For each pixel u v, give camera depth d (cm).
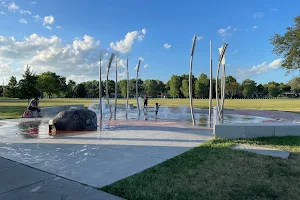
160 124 1173
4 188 366
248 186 373
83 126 988
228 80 10188
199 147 630
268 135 754
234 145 651
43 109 1652
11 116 1577
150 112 2012
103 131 941
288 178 405
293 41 2369
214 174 426
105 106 2503
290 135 758
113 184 381
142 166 479
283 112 1978
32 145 680
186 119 1443
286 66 2473
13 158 538
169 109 2322
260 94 11412
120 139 765
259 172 434
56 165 486
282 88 11181
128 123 1219
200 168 458
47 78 6950
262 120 1414
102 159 530
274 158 520
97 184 384
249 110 2191
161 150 612
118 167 473
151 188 367
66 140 752
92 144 689
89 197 335
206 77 7938
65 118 970
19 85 2177
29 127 1068
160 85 10331
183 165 477
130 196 340
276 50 2538
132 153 582
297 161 498
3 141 740
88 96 10331
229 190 360
